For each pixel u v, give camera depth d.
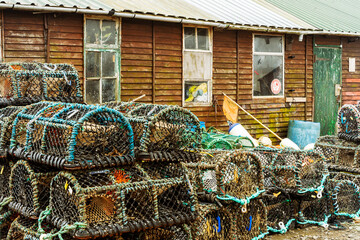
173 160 4.59
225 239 5.41
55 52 8.62
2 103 5.54
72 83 6.21
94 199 4.37
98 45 9.16
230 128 10.41
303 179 6.59
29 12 8.33
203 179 6.04
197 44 10.70
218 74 11.07
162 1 10.95
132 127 4.64
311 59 12.89
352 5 17.22
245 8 12.52
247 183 5.46
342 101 13.69
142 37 9.80
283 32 11.66
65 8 8.12
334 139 7.69
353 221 6.98
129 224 4.07
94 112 4.11
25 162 4.49
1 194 5.14
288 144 10.77
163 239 4.76
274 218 6.28
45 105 4.90
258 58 11.81
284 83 12.36
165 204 4.73
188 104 10.59
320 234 6.29
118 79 9.47
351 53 13.80
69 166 3.93
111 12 8.60
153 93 9.96
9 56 8.14
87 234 3.83
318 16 14.07
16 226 4.54
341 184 6.83
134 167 4.46
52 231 4.14
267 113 12.04
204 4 11.77
